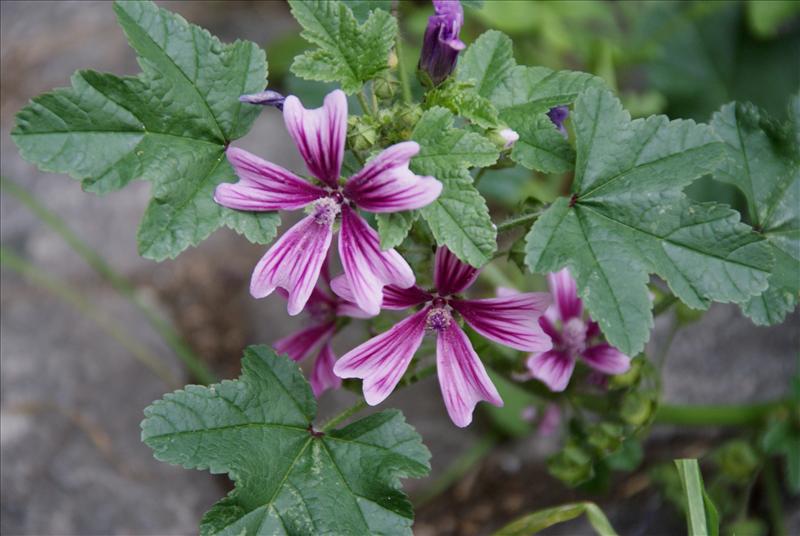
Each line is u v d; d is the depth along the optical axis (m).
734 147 0.28
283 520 0.25
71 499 0.39
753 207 0.28
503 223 0.26
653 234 0.24
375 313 0.23
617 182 0.25
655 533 0.37
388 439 0.25
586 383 0.32
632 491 0.38
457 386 0.25
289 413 0.26
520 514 0.39
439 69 0.25
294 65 0.24
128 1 0.24
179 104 0.25
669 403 0.40
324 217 0.23
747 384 0.40
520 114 0.25
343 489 0.25
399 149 0.22
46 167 0.24
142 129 0.24
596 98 0.25
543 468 0.40
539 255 0.24
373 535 0.25
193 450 0.25
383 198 0.22
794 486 0.33
